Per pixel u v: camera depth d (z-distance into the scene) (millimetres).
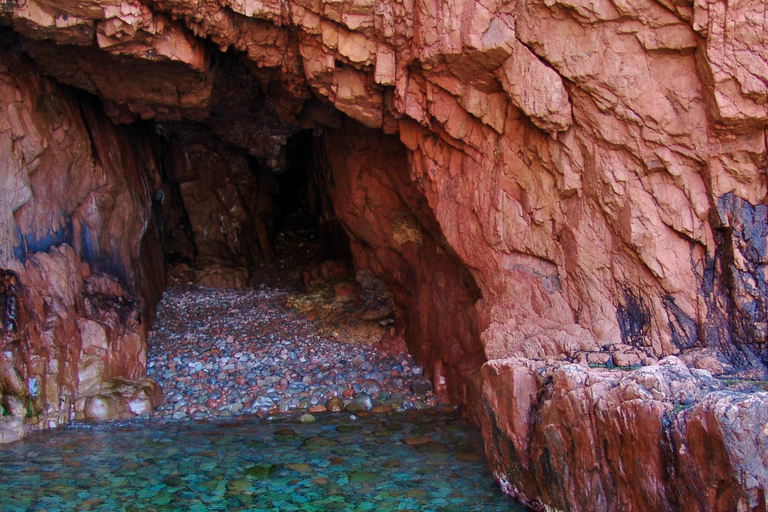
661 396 4117
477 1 5957
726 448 3543
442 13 6141
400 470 6281
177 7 6379
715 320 5262
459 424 7734
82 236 9031
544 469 5039
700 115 5230
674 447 3852
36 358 7535
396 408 8531
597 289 5785
